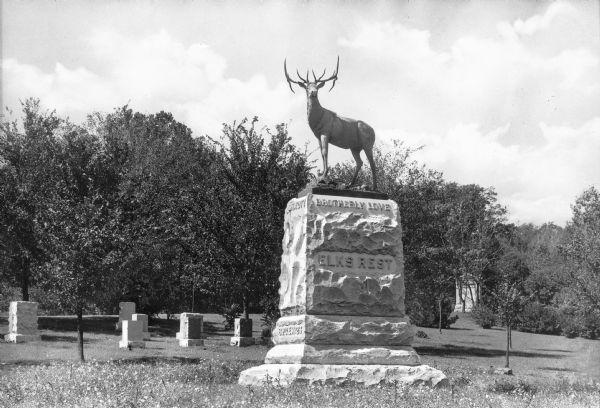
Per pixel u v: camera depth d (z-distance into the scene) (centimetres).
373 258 1630
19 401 1294
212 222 3281
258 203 3244
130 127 4275
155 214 3234
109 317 4303
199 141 4591
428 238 3875
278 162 3366
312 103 1697
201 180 3625
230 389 1426
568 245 2906
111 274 2392
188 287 4181
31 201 3216
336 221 1617
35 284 3183
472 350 3716
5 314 4312
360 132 1744
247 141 3384
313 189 1642
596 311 2858
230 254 3253
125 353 2658
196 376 1661
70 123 3734
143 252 3125
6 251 3434
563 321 4641
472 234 5378
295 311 1611
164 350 2881
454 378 1867
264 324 4075
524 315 5044
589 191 2867
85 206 2398
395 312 1622
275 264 3155
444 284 5291
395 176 3700
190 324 3164
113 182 2883
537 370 2734
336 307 1581
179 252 3559
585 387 1848
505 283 2880
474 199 5316
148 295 4197
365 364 1548
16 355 2438
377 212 1662
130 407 1193
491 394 1480
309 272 1580
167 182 3659
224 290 3322
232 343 3328
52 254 2409
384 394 1342
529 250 6531
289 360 1546
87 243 2314
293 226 1670
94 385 1435
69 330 3591
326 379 1484
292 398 1263
